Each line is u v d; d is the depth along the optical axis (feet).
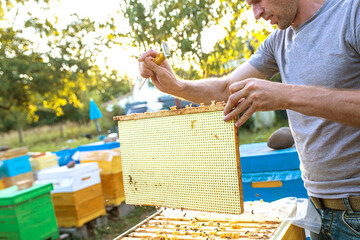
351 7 4.19
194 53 17.94
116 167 17.80
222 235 4.79
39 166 20.10
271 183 8.27
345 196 4.73
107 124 65.92
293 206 5.76
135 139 5.27
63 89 46.01
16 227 12.35
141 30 18.53
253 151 9.49
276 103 4.03
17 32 37.01
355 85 4.46
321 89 4.00
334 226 5.06
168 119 4.86
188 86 5.86
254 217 5.50
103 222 16.34
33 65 42.57
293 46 5.07
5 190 13.35
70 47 37.70
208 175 4.51
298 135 5.23
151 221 5.80
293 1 4.48
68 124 83.61
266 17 4.68
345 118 3.90
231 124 4.27
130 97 64.44
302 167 5.48
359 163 4.56
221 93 6.27
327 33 4.51
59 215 15.30
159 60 5.31
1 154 18.66
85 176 15.69
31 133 84.28
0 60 43.65
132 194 5.38
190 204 4.72
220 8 17.88
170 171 4.90
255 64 6.19
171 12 18.21
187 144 4.69
